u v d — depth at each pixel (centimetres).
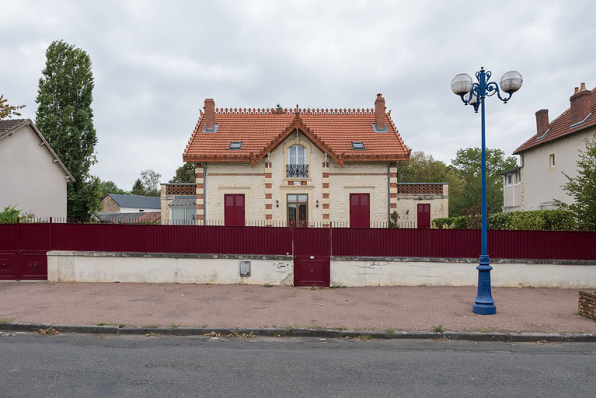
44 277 1274
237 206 2217
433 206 2788
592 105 2345
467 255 1237
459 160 6406
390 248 1240
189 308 942
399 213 2789
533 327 804
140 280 1262
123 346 697
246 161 2191
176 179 4819
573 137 2341
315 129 2447
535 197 2792
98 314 877
